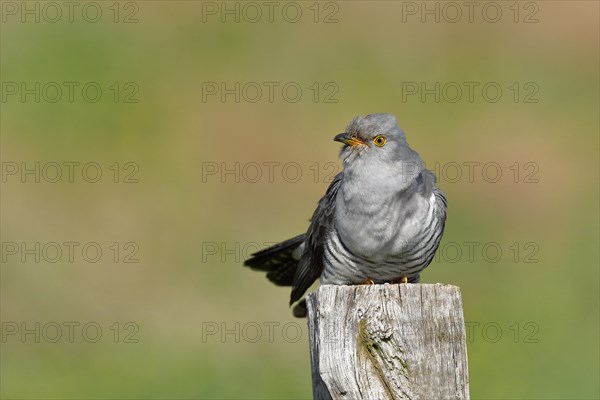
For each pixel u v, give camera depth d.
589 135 18.27
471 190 17.05
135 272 15.26
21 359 13.36
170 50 20.28
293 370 13.02
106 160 17.62
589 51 20.62
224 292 14.84
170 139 18.08
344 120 18.52
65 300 14.60
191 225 16.25
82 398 12.42
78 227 16.11
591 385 12.46
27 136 17.97
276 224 16.33
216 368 13.10
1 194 16.69
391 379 5.62
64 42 20.16
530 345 13.41
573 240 15.94
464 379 5.63
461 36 20.84
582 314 14.15
